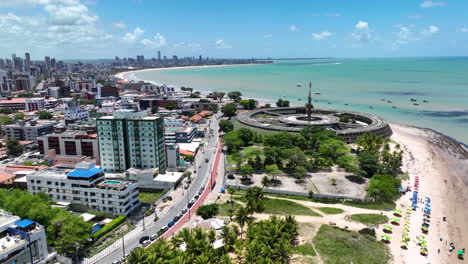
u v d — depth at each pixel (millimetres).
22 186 182375
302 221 144500
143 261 99875
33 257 102000
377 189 169375
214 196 174625
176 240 115062
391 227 142750
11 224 103812
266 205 160250
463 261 121875
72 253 120562
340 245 124562
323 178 196500
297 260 114812
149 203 165750
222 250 113000
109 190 151375
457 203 173250
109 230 139750
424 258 122312
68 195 158375
